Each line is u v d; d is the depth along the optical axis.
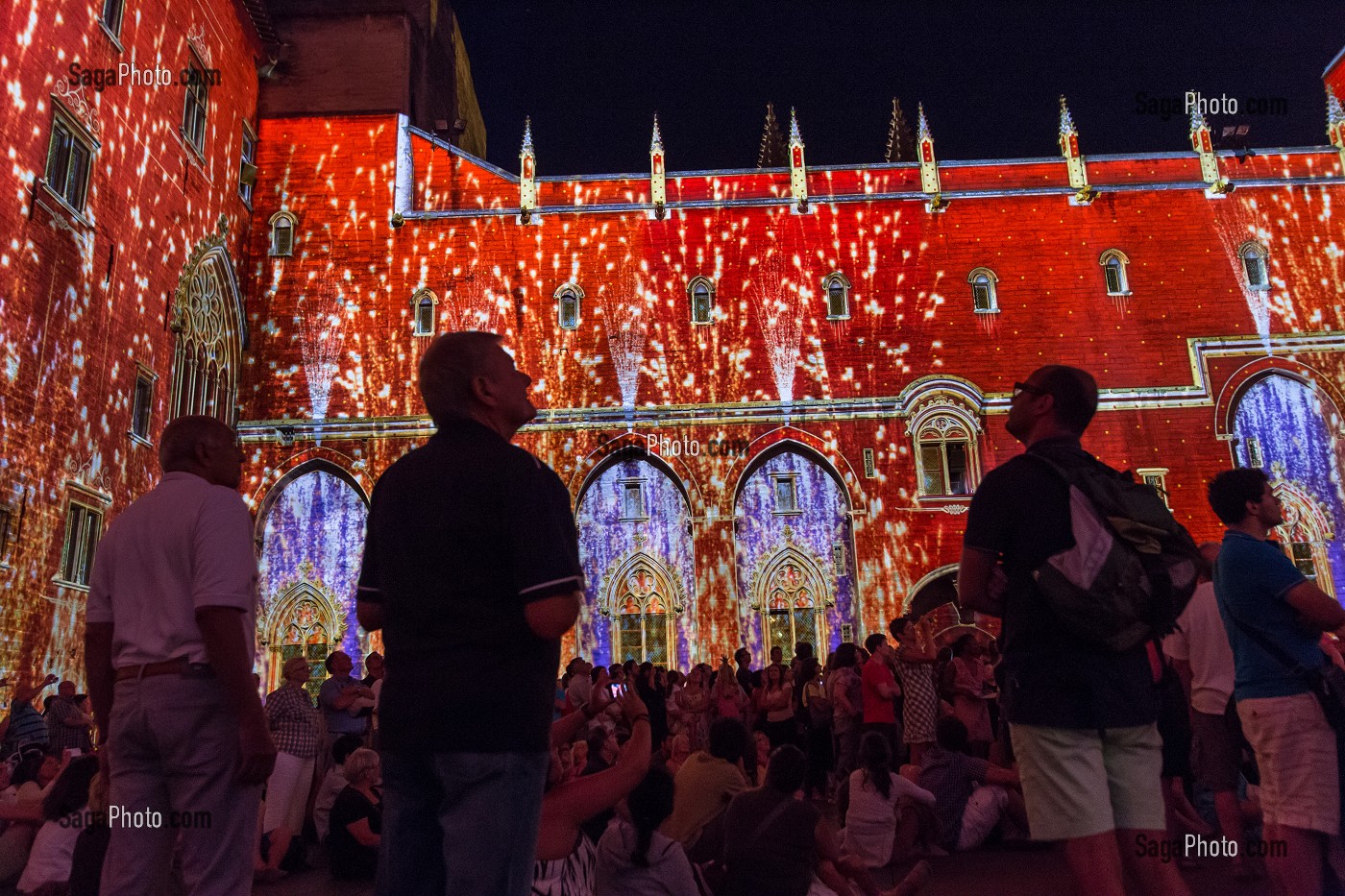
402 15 33.28
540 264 31.36
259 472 29.20
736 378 30.59
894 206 32.16
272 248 30.98
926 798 9.39
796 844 6.15
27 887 7.74
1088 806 3.66
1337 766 4.95
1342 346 30.72
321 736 12.70
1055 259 31.62
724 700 18.09
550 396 30.34
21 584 18.19
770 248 31.73
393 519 3.11
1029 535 3.87
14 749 14.18
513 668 2.92
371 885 9.55
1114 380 30.50
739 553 29.72
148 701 4.06
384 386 30.05
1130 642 3.71
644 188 32.44
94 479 21.02
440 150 32.44
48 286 19.34
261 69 32.38
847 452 30.05
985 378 30.64
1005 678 3.96
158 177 24.44
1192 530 29.20
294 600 28.69
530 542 2.94
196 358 26.91
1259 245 31.72
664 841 5.67
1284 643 5.13
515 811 2.84
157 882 4.10
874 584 29.03
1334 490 29.62
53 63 19.64
